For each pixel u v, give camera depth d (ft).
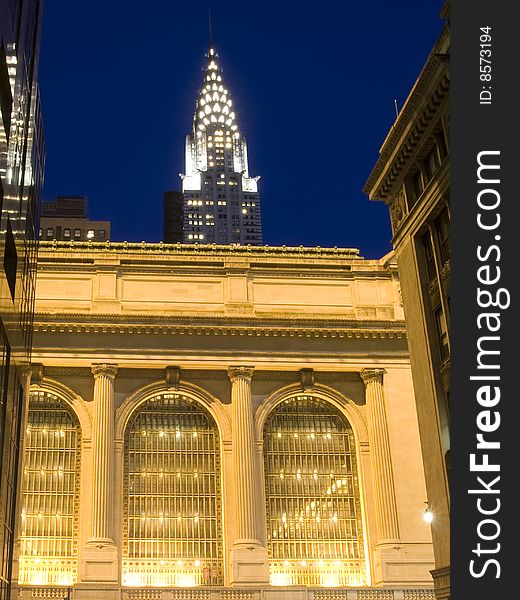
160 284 272.92
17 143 139.44
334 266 282.36
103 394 250.57
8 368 138.00
